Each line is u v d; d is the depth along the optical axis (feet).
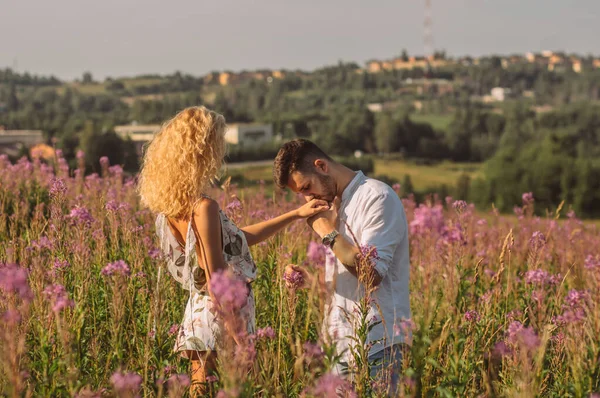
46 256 12.16
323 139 551.18
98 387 8.66
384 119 556.10
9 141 366.63
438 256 11.23
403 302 10.71
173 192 10.12
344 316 10.46
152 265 13.16
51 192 12.96
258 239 11.18
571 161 231.91
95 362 9.00
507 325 11.78
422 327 8.48
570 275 16.94
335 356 8.21
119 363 8.51
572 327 8.76
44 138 367.86
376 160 530.68
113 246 13.98
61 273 11.19
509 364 9.50
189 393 9.55
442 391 8.30
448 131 560.61
